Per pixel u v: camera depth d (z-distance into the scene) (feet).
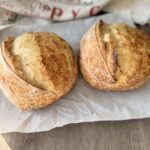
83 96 1.75
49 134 1.72
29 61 1.61
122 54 1.66
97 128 1.73
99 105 1.72
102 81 1.68
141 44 1.71
